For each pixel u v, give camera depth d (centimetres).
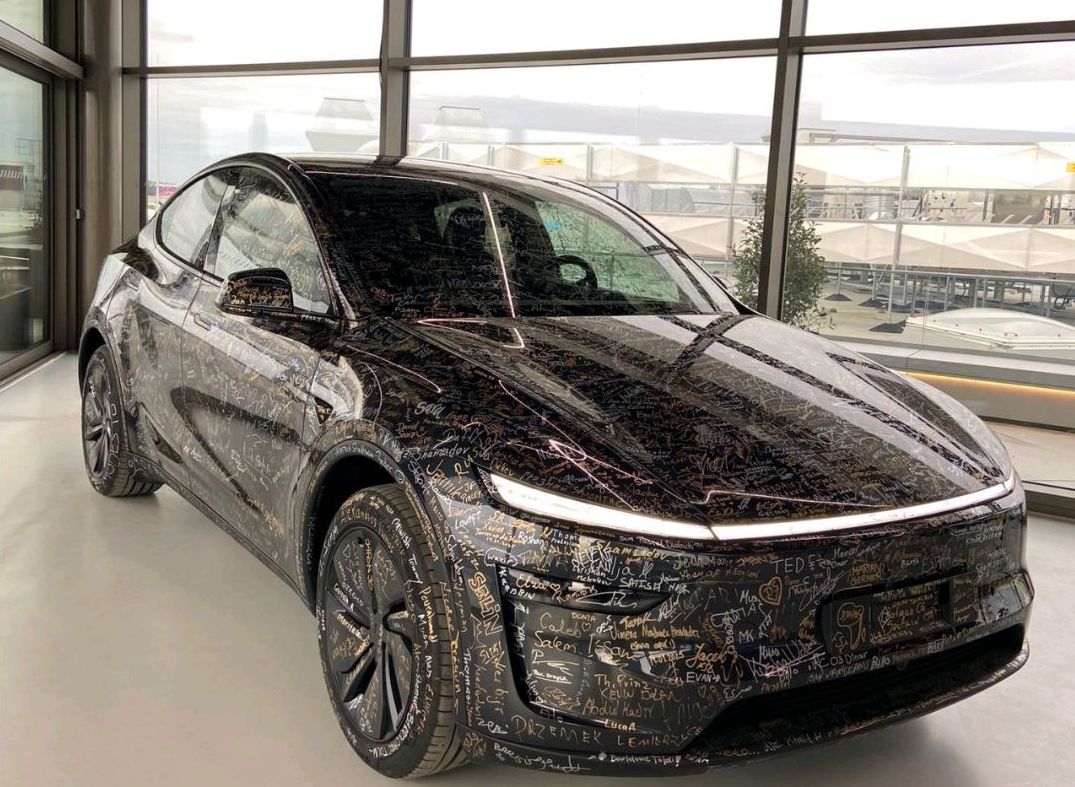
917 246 447
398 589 182
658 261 286
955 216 436
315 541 217
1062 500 411
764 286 478
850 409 205
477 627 167
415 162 294
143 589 290
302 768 201
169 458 296
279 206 262
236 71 677
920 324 451
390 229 248
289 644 259
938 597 180
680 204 523
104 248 708
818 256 476
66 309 708
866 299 465
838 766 213
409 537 178
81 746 206
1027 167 415
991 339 430
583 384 194
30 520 346
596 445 172
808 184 474
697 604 159
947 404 230
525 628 162
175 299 291
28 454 434
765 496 169
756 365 220
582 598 159
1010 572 195
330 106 652
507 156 579
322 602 211
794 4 458
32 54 594
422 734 179
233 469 251
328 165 273
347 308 224
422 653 175
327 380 211
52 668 240
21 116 627
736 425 187
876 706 178
